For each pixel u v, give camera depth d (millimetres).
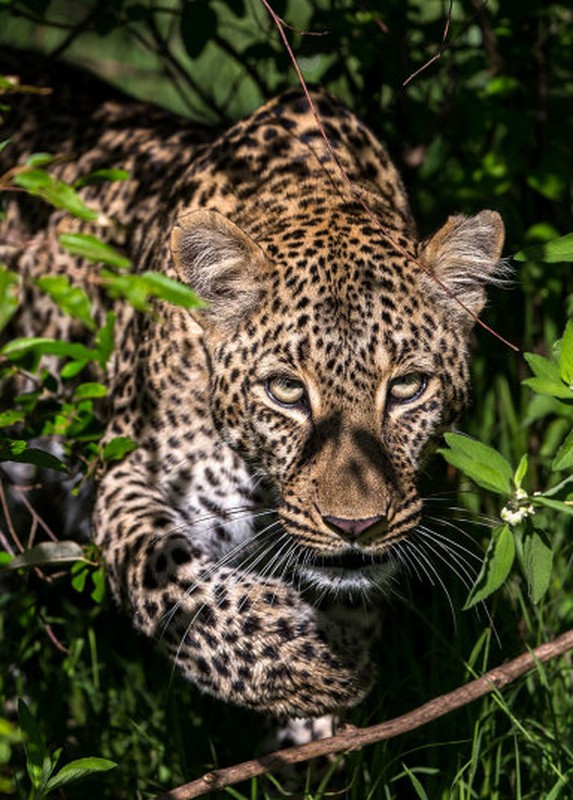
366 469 7367
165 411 8453
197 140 10031
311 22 10844
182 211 8648
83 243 5281
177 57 15203
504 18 10945
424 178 12094
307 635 7562
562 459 6434
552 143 11195
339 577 7656
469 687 6789
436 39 11148
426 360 7754
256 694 7613
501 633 9008
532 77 11430
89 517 9906
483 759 8109
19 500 10234
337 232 7980
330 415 7574
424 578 9586
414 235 8703
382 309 7609
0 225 10281
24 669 9578
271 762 6629
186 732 8867
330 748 6672
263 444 7926
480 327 11070
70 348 6379
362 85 12031
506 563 6281
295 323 7641
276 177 8781
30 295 9938
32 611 9141
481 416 10891
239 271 7812
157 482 8508
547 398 10320
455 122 11609
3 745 5520
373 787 7598
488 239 8078
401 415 7812
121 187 9969
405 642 8820
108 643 9680
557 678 8633
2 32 15219
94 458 7746
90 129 10562
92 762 6309
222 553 8586
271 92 11523
